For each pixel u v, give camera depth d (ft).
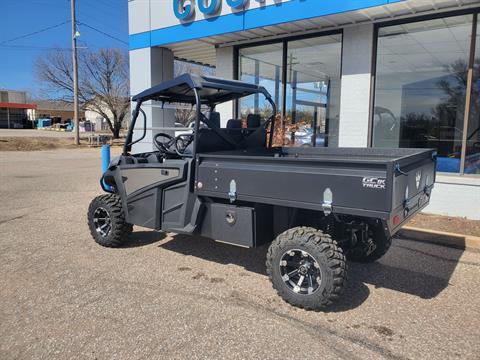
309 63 27.50
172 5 29.96
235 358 9.62
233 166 13.03
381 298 12.79
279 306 12.23
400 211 11.44
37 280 14.11
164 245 17.99
